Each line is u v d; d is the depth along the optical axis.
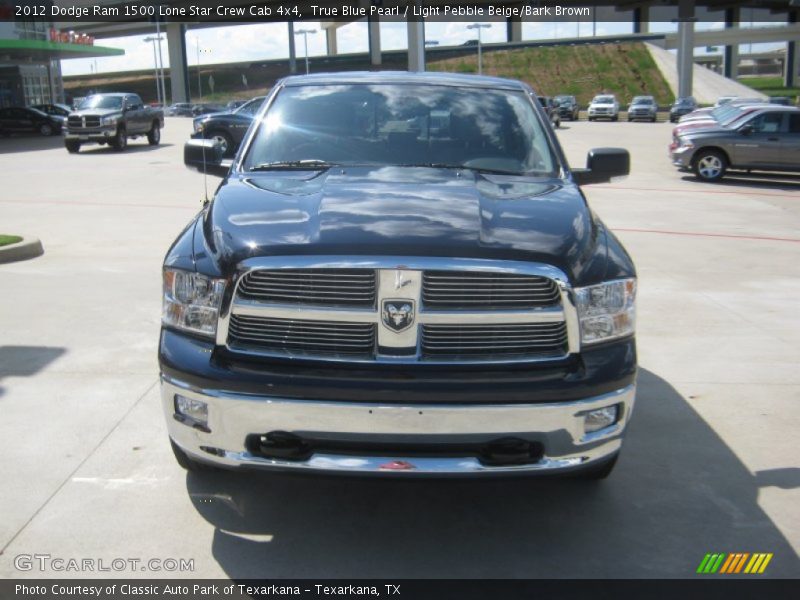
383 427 3.07
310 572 3.27
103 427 4.54
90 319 6.59
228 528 3.57
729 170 18.69
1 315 6.68
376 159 4.45
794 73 114.25
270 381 3.08
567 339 3.18
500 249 3.19
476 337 3.16
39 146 29.64
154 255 9.23
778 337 6.53
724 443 4.54
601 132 38.53
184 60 86.62
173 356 3.26
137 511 3.68
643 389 5.35
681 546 3.50
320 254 3.12
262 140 4.57
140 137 33.94
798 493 3.97
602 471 3.87
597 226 3.74
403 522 3.67
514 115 4.77
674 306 7.47
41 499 3.76
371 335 3.14
